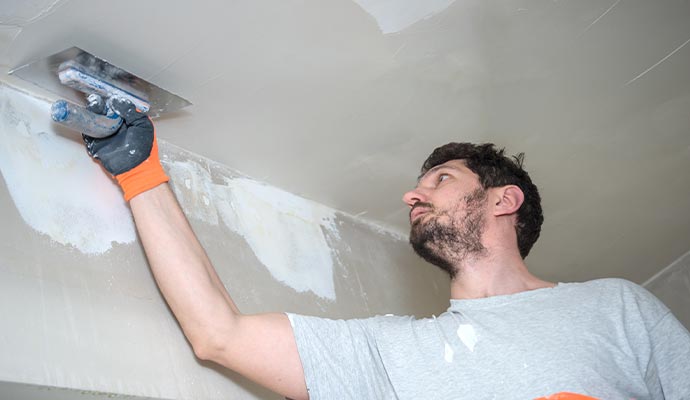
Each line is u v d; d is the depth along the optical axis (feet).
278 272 7.44
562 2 6.56
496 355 5.28
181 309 5.41
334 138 7.57
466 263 6.25
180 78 6.11
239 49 5.99
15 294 4.94
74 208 5.68
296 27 5.96
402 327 5.77
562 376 5.07
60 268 5.33
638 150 9.29
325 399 5.42
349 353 5.61
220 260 6.76
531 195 6.93
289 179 8.05
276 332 5.49
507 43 6.90
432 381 5.30
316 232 8.43
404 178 8.58
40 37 5.29
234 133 7.03
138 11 5.33
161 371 5.58
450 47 6.77
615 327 5.40
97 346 5.24
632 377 5.18
